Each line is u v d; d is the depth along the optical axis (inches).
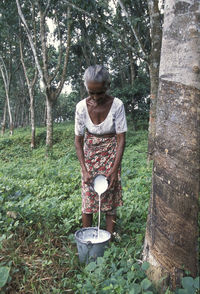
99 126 106.1
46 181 214.8
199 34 71.6
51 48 737.6
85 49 709.3
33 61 882.1
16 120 1268.5
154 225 81.1
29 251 108.5
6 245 106.4
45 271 97.0
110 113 104.7
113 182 107.0
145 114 689.0
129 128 761.0
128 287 71.9
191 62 72.3
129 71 844.0
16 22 644.7
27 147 612.1
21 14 467.2
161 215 78.6
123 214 129.4
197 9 70.7
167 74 75.9
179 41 72.9
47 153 480.1
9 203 131.6
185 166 74.7
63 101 1514.5
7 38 734.5
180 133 74.5
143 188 161.2
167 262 77.9
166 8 75.3
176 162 75.3
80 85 930.7
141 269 83.7
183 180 75.0
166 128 76.7
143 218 128.8
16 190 173.6
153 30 284.0
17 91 1213.7
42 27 485.7
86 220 115.6
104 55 821.2
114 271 85.0
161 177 78.3
